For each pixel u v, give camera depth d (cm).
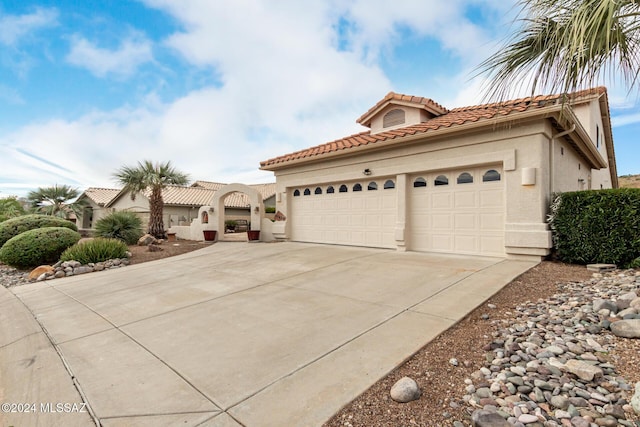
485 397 247
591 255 682
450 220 926
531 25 374
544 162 769
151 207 1803
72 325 481
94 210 3133
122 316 512
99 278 847
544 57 371
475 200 879
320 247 1166
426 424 222
